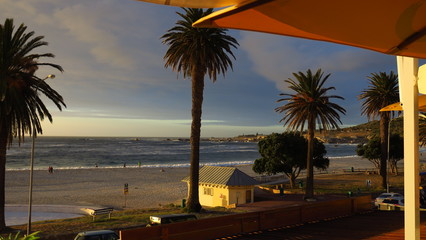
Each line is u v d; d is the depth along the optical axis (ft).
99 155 617.21
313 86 134.00
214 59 110.11
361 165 432.66
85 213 123.13
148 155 634.02
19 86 87.51
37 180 241.96
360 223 44.78
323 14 8.70
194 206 108.27
